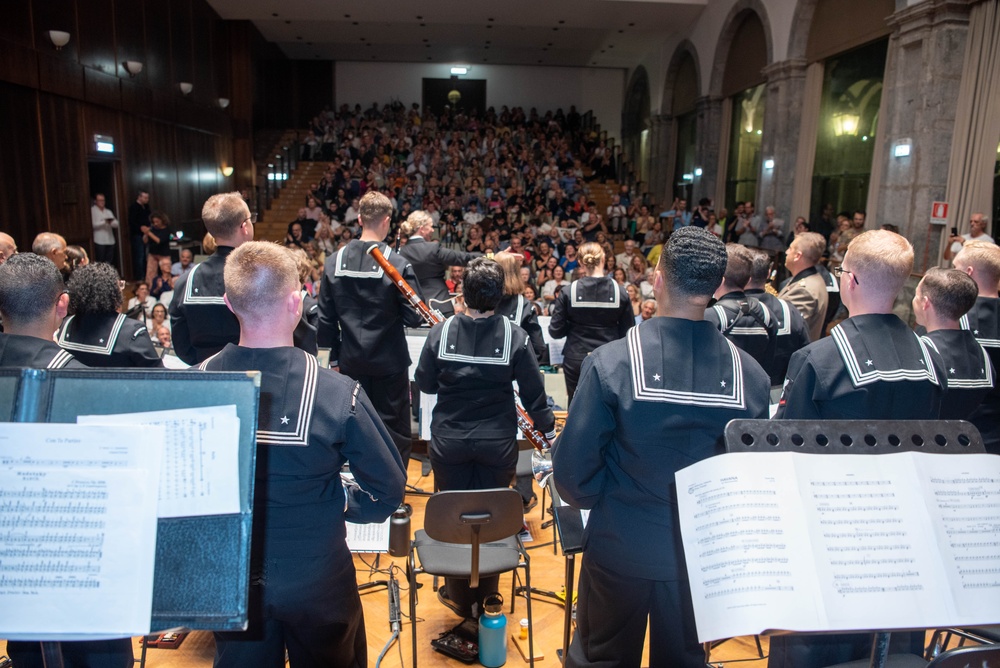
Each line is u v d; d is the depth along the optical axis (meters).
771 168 10.87
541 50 17.94
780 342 3.22
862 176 8.99
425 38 16.62
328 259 3.19
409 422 3.46
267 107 16.98
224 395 1.07
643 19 14.01
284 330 1.49
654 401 1.45
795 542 1.10
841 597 1.08
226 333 2.67
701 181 13.72
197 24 12.97
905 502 1.14
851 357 1.78
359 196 14.15
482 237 11.30
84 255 3.45
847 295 1.89
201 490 1.05
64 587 1.00
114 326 2.39
